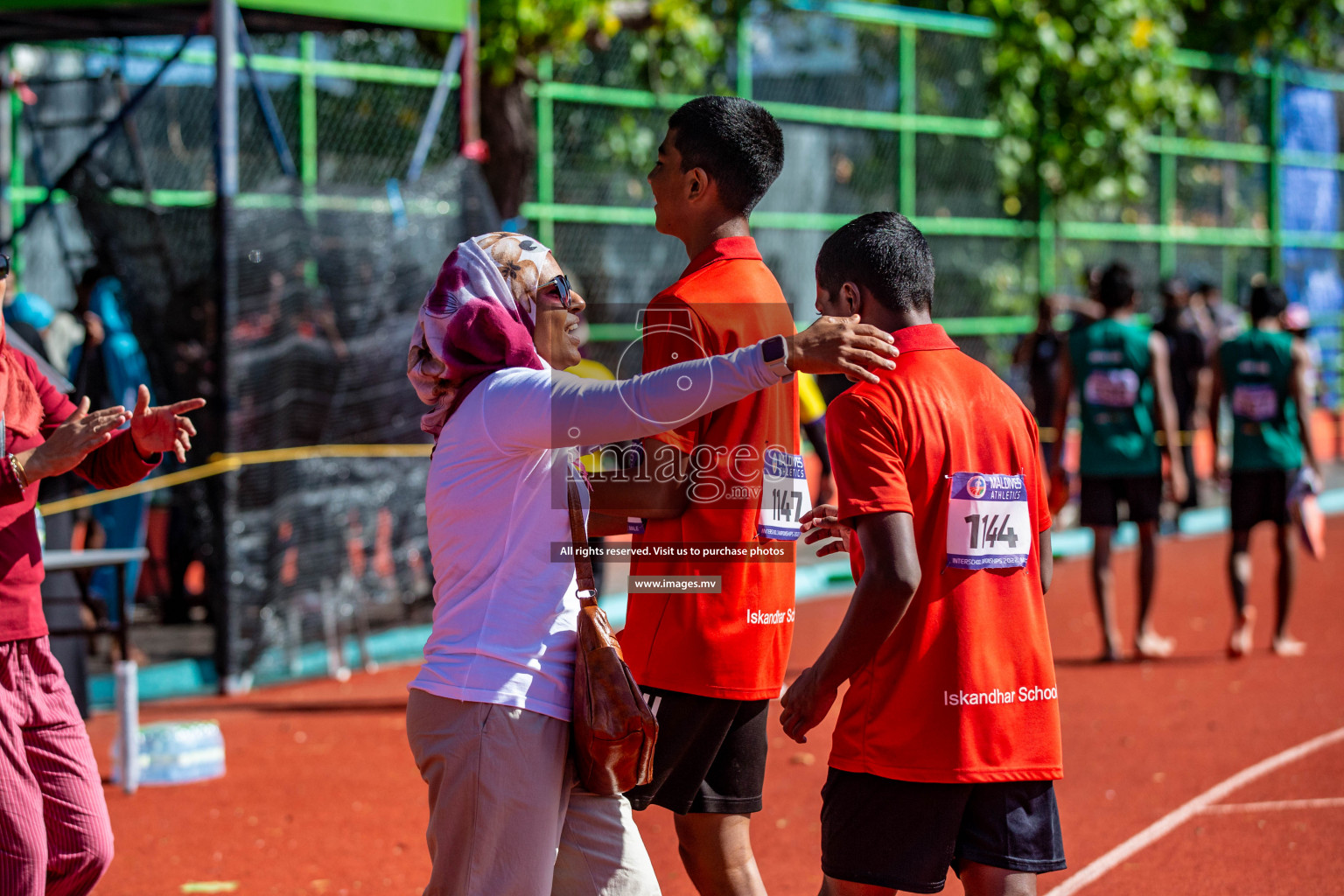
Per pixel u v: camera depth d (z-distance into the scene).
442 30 25.72
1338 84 57.25
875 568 8.34
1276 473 24.47
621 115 35.56
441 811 8.38
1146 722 20.33
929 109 41.22
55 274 30.95
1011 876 8.75
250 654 23.11
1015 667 8.79
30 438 10.09
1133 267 47.62
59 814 9.92
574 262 34.56
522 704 8.23
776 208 37.88
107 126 24.22
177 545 27.17
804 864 14.60
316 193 23.45
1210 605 30.23
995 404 9.03
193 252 22.95
